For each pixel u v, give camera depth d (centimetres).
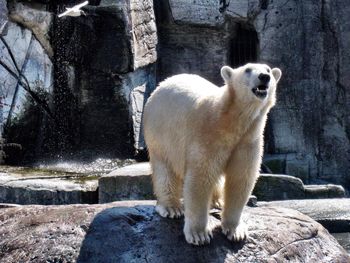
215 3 1454
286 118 1448
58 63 1216
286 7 1455
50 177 1000
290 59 1455
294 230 572
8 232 563
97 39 1241
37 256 525
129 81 1280
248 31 1519
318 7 1461
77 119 1252
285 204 906
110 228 538
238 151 499
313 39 1459
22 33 1160
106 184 912
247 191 514
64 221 560
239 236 532
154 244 521
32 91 1182
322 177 1455
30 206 609
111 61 1243
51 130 1216
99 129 1258
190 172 500
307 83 1454
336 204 908
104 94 1255
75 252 522
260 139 505
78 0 1201
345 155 1470
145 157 1277
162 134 543
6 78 1137
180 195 562
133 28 1262
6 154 1145
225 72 508
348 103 1468
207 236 519
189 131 505
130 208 568
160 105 551
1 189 912
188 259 510
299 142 1445
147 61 1330
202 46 1493
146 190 902
